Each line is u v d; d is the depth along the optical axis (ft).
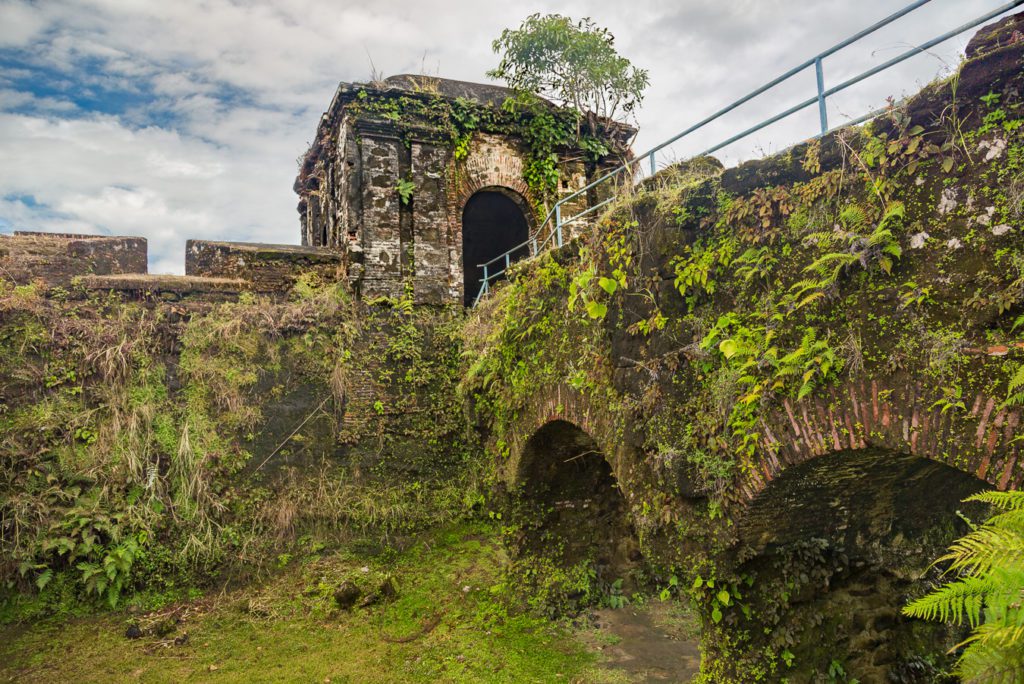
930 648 17.22
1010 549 8.04
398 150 35.45
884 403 11.63
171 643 23.03
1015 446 9.74
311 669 21.58
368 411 31.99
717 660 15.51
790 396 13.17
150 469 27.12
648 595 26.94
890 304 11.74
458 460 33.09
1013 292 9.97
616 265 18.16
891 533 16.58
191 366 29.07
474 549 29.78
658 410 16.22
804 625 15.96
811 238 13.17
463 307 35.55
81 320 27.94
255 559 27.61
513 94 39.50
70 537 25.21
